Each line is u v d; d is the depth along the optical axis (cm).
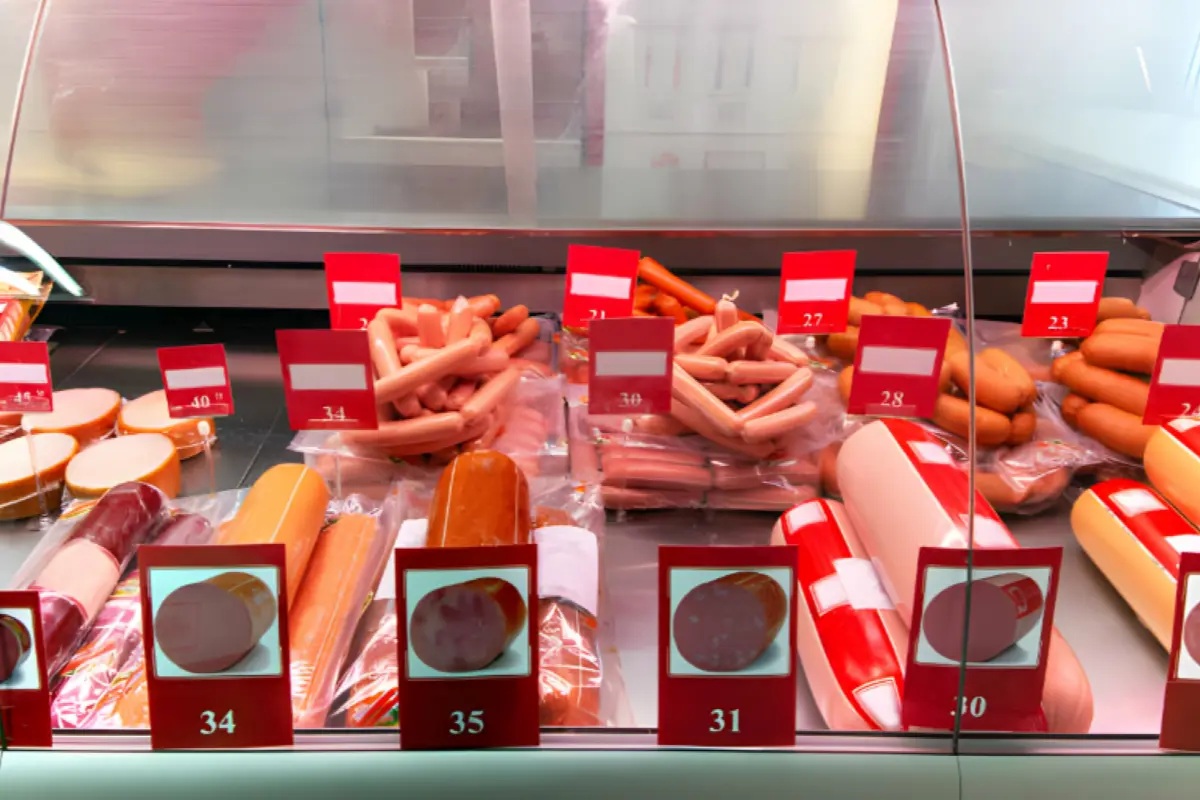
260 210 121
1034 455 118
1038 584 90
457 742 90
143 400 124
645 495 117
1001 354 120
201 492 114
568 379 132
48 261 120
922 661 92
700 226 121
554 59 122
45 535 111
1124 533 106
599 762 89
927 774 90
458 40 120
